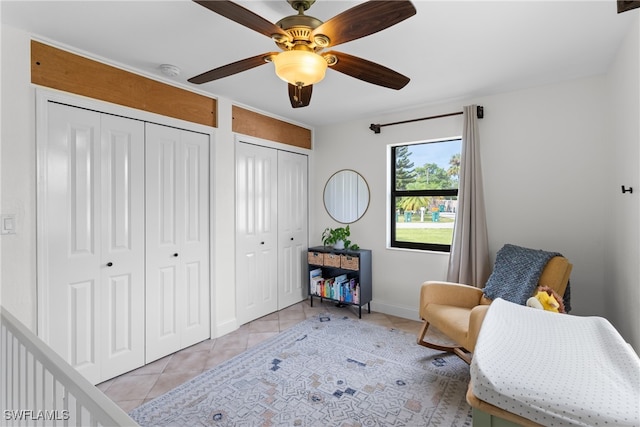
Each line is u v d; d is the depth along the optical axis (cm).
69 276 202
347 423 175
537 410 95
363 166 367
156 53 209
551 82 258
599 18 168
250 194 326
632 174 178
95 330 214
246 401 194
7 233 178
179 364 241
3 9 160
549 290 204
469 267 286
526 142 271
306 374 224
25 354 126
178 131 262
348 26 122
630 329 187
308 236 405
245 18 122
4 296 177
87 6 158
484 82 258
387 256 351
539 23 173
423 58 215
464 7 158
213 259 286
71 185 202
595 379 103
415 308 334
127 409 187
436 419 178
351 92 281
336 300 362
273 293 356
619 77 203
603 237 242
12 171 179
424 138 324
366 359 246
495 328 141
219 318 292
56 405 105
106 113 218
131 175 232
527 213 271
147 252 242
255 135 329
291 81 148
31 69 185
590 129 245
